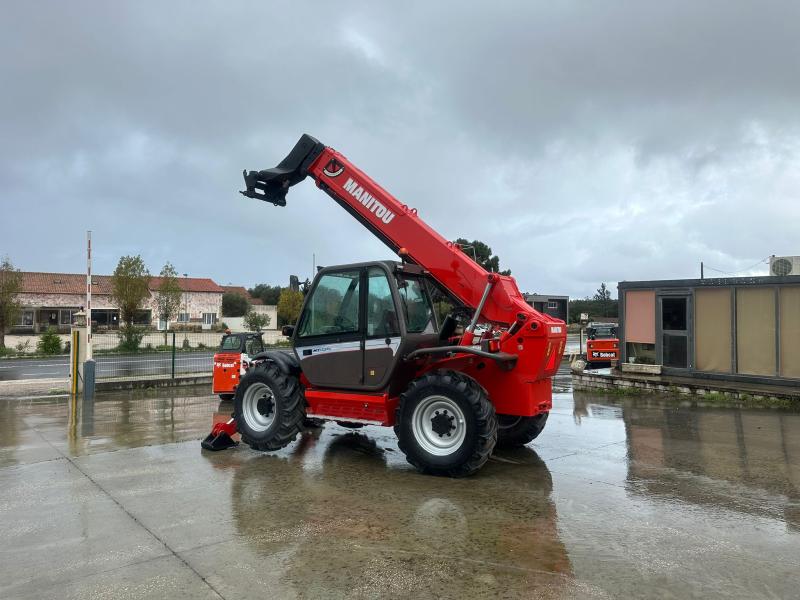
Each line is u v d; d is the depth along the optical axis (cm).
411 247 672
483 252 2334
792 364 1048
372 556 365
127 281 3572
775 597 305
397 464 617
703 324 1167
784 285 1058
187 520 436
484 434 535
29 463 627
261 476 566
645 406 998
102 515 450
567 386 1359
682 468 584
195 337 3194
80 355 1320
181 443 738
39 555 372
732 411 931
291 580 332
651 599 305
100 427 870
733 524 417
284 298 4394
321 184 748
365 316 625
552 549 374
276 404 653
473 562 354
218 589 321
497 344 578
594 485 525
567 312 2300
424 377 572
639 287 1271
